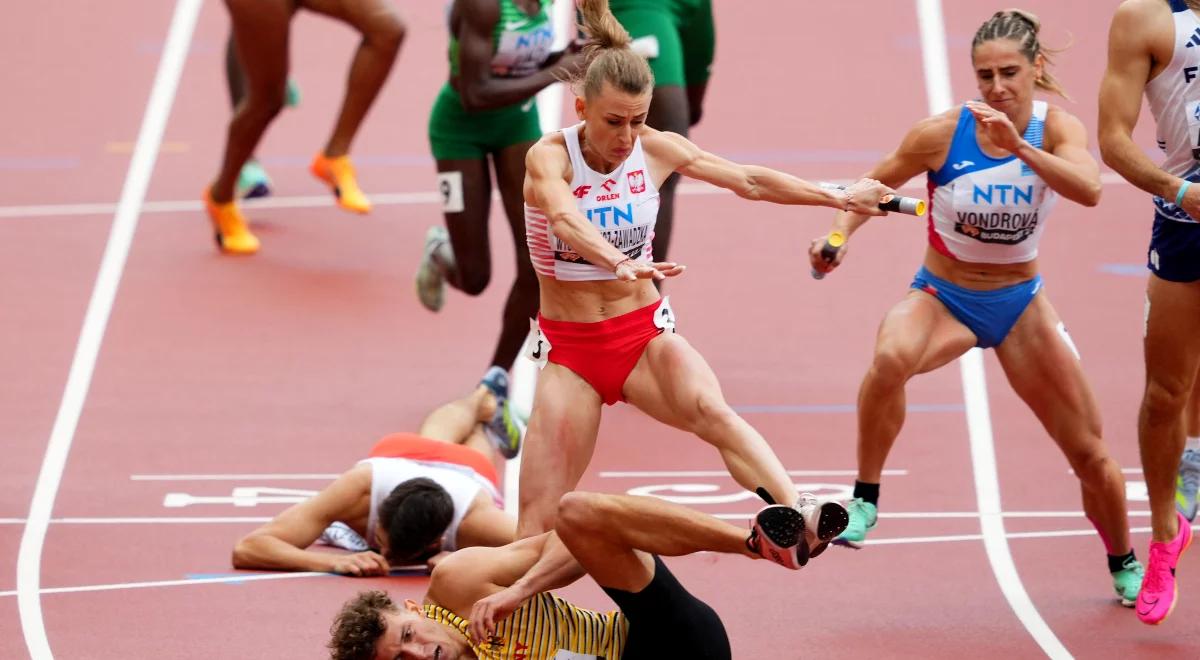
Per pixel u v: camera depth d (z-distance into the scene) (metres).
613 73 19.67
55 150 47.44
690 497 30.64
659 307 21.61
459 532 27.14
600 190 20.67
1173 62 23.23
